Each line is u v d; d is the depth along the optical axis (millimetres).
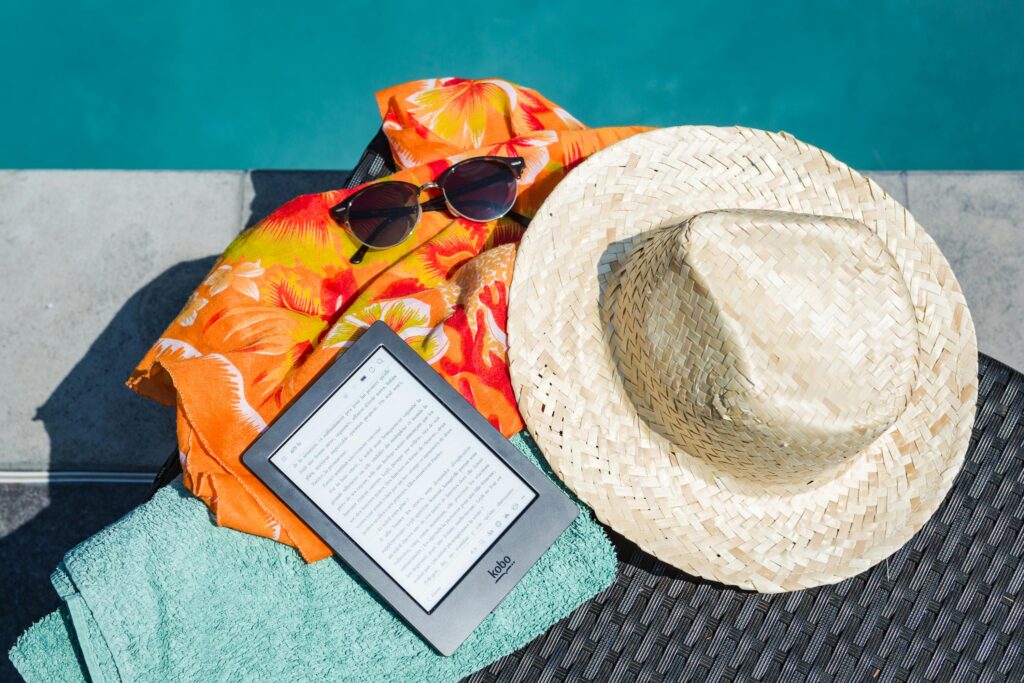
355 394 1430
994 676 1616
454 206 1672
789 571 1518
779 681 1590
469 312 1521
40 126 3006
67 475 2195
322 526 1396
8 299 2264
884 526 1545
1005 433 1700
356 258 1626
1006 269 2312
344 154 2971
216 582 1414
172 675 1385
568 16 2998
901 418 1570
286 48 3002
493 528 1437
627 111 3023
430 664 1471
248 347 1494
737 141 1611
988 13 2986
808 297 1324
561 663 1567
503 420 1521
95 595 1342
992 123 3021
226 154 2986
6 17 2967
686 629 1591
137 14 3002
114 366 2246
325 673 1442
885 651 1610
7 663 2135
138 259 2305
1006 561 1650
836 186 1605
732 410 1320
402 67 2980
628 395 1509
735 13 3020
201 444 1426
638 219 1573
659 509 1503
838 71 3025
